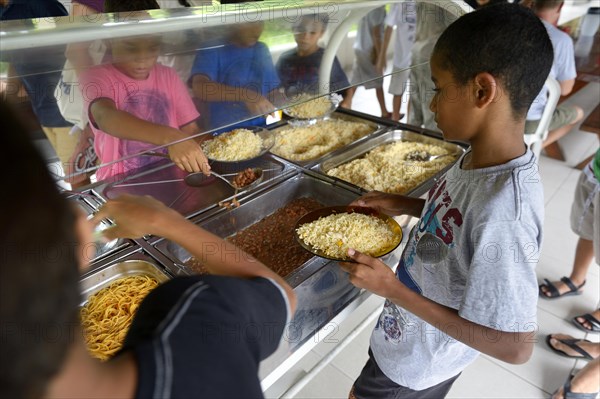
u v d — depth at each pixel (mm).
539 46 724
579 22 4344
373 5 1272
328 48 1297
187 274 1097
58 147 809
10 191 300
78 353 384
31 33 621
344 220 1250
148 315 480
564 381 1788
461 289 920
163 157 1672
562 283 2232
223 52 1048
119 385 389
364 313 1763
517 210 735
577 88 4418
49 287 329
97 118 874
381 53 1541
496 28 714
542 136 2445
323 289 1138
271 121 2160
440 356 1103
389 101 2547
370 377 1327
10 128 314
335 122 2246
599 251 1894
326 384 1782
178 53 961
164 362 407
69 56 727
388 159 1889
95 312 1063
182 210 1444
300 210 1640
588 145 3922
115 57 828
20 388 333
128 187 1522
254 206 1547
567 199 3115
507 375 1826
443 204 920
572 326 2066
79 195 1428
